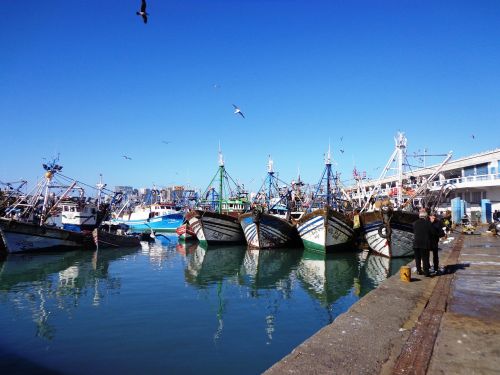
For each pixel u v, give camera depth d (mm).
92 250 31203
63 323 11352
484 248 18328
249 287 16641
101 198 43125
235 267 22609
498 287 9625
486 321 6855
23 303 13797
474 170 40375
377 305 7965
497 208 38188
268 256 27219
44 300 14266
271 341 9797
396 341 5922
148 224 54938
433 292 9117
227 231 33875
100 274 20203
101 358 8750
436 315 7234
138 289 16234
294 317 11914
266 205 37812
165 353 9031
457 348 5582
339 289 16047
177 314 12281
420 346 5680
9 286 17000
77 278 19000
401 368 4941
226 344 9586
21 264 23562
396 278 10875
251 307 13148
